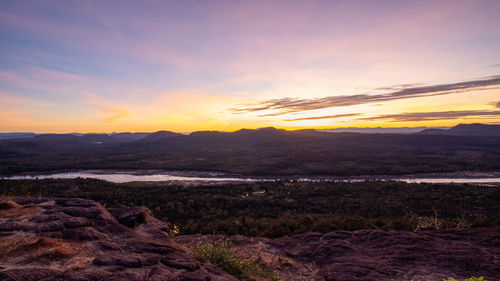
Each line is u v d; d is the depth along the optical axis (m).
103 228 5.36
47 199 6.89
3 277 3.07
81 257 4.01
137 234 5.55
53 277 3.21
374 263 7.14
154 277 3.67
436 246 7.98
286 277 6.99
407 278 6.18
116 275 3.49
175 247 5.12
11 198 6.79
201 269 4.55
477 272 6.33
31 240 4.34
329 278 6.50
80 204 6.46
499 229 9.09
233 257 6.26
